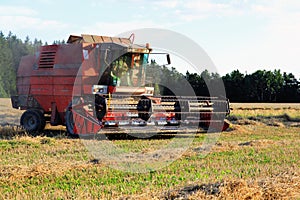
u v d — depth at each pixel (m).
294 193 6.74
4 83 58.91
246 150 12.06
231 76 71.50
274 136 16.78
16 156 10.67
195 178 8.15
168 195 6.59
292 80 71.06
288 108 36.56
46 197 6.70
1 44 60.47
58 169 8.80
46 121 17.84
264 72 71.00
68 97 15.95
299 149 12.34
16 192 7.11
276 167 9.34
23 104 17.61
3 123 21.05
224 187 6.62
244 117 26.95
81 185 7.64
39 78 16.77
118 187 7.45
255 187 6.80
